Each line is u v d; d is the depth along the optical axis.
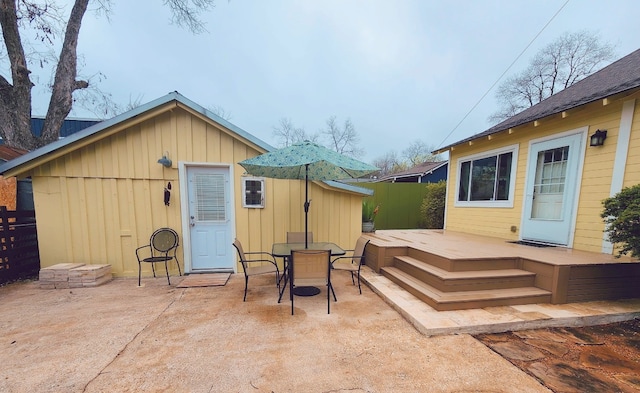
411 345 2.39
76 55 7.21
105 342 2.43
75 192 4.22
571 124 4.33
